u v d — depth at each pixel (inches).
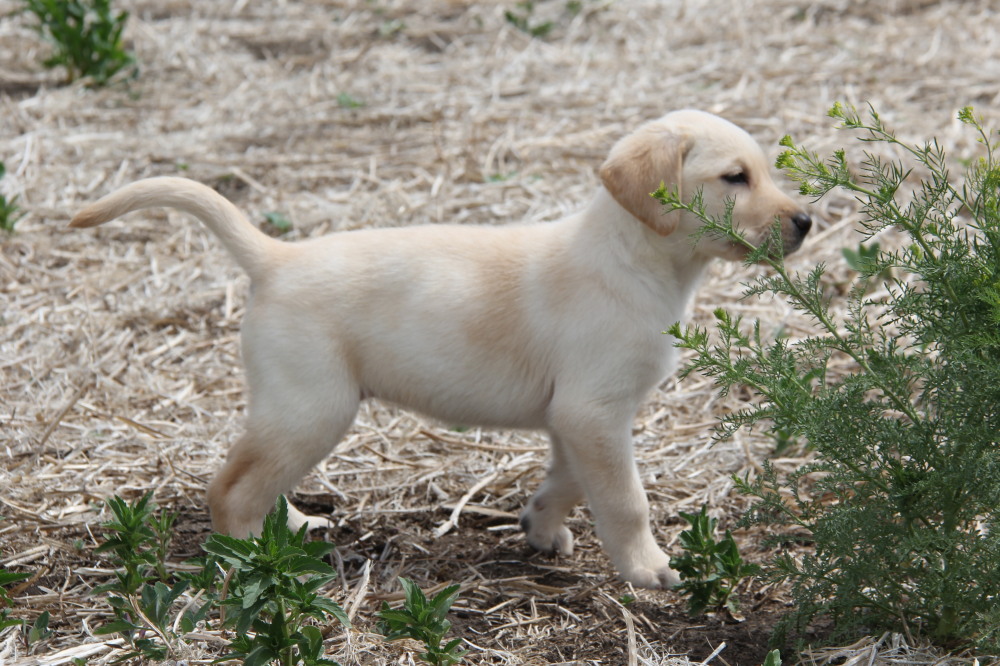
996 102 490.9
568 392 239.3
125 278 379.6
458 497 284.5
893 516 202.7
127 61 534.3
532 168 451.2
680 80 534.9
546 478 264.1
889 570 206.2
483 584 246.5
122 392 320.8
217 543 187.8
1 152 456.1
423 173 446.9
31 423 302.2
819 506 219.6
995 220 193.3
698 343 203.6
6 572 218.4
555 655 218.8
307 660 188.9
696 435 311.6
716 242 237.5
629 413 240.8
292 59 565.3
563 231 247.6
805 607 210.4
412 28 606.5
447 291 240.5
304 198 430.6
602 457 239.1
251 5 634.2
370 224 407.5
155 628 206.2
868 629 215.9
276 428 234.2
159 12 618.8
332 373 236.4
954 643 211.0
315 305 235.8
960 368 194.7
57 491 271.1
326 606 190.4
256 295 239.6
